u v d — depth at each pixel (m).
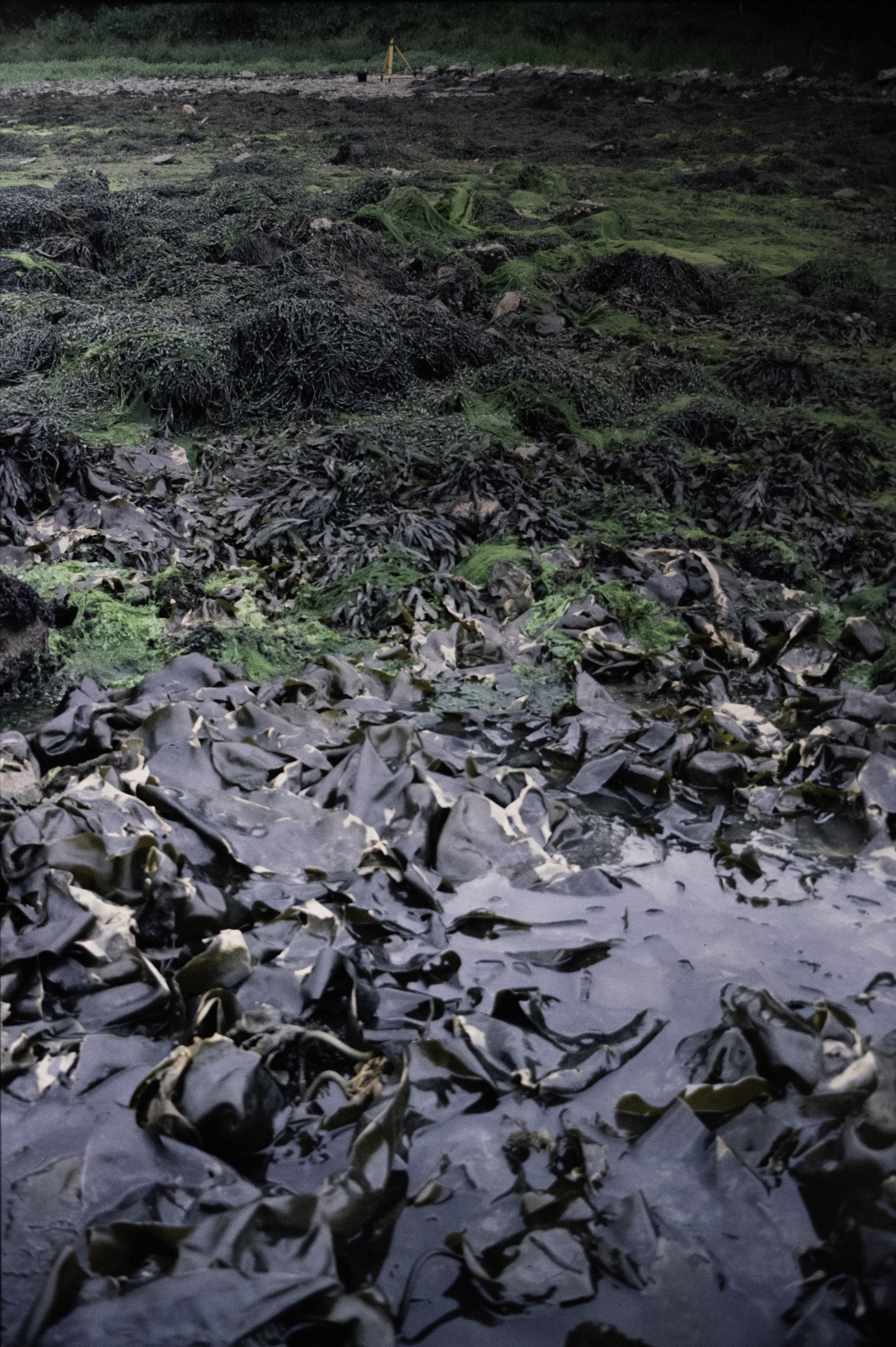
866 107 24.41
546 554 4.98
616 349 8.53
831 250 13.52
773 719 3.92
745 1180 1.97
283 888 2.81
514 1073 2.26
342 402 6.91
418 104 24.95
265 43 36.69
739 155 19.80
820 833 3.21
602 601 4.61
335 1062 2.30
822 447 6.42
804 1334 1.72
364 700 3.79
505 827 3.03
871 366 8.67
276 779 3.19
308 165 17.45
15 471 5.16
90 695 3.76
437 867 2.94
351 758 3.22
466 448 5.92
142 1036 2.32
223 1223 1.78
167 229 10.53
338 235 9.17
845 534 5.32
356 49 35.50
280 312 7.05
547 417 6.69
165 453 5.97
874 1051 2.17
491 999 2.50
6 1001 2.35
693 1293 1.79
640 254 10.52
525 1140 2.11
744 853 3.04
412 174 16.72
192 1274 1.68
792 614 4.50
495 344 8.05
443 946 2.65
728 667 4.31
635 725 3.72
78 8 41.12
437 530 5.16
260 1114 2.07
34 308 8.20
